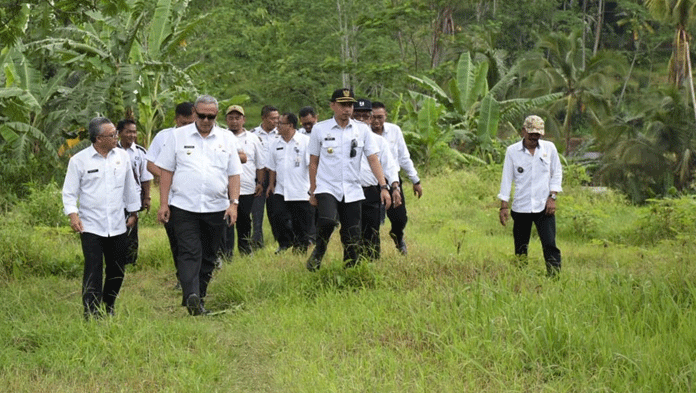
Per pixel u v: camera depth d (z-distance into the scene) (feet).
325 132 24.53
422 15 115.85
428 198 55.62
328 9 118.32
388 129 29.22
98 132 21.20
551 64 152.76
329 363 16.85
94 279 21.30
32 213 40.93
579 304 19.21
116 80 55.93
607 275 21.99
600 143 143.02
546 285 21.45
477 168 70.38
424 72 121.39
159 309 24.06
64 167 55.77
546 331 16.94
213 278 26.32
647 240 40.47
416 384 15.11
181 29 64.80
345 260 24.79
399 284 22.88
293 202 31.89
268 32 121.49
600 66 144.87
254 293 23.94
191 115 26.96
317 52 117.80
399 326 19.06
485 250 33.24
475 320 18.33
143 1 57.31
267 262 28.40
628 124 147.64
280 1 137.59
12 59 58.70
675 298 19.72
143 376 16.60
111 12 27.76
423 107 76.64
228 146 22.68
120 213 21.68
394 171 27.35
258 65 118.01
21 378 16.28
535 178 25.70
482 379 15.56
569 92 147.33
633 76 200.54
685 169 134.51
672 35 195.42
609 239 42.11
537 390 14.90
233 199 22.72
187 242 22.11
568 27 193.36
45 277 28.02
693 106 135.23
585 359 15.94
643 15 196.34
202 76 108.47
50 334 19.01
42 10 28.22
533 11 184.24
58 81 61.98
